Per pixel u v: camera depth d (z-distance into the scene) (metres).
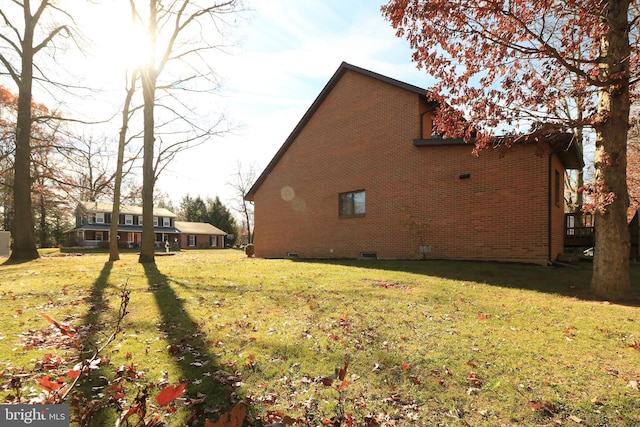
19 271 10.01
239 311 5.37
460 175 11.14
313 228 15.71
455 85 7.31
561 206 12.70
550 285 7.33
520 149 10.05
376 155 13.30
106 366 3.27
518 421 2.54
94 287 7.18
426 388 3.00
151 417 2.41
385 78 12.82
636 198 20.16
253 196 19.12
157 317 5.01
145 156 12.73
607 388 2.98
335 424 2.31
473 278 8.05
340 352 3.73
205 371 3.24
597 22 6.38
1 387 2.77
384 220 12.94
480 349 3.83
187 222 58.28
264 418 2.51
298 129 16.47
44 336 4.10
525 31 6.31
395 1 6.68
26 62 15.76
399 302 5.94
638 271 10.15
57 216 36.84
